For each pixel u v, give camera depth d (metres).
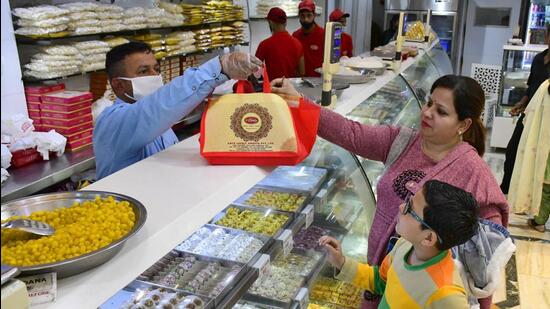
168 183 1.27
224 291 1.56
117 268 0.90
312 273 2.02
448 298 1.22
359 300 2.16
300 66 4.99
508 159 4.48
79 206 1.07
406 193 1.61
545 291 3.09
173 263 1.71
